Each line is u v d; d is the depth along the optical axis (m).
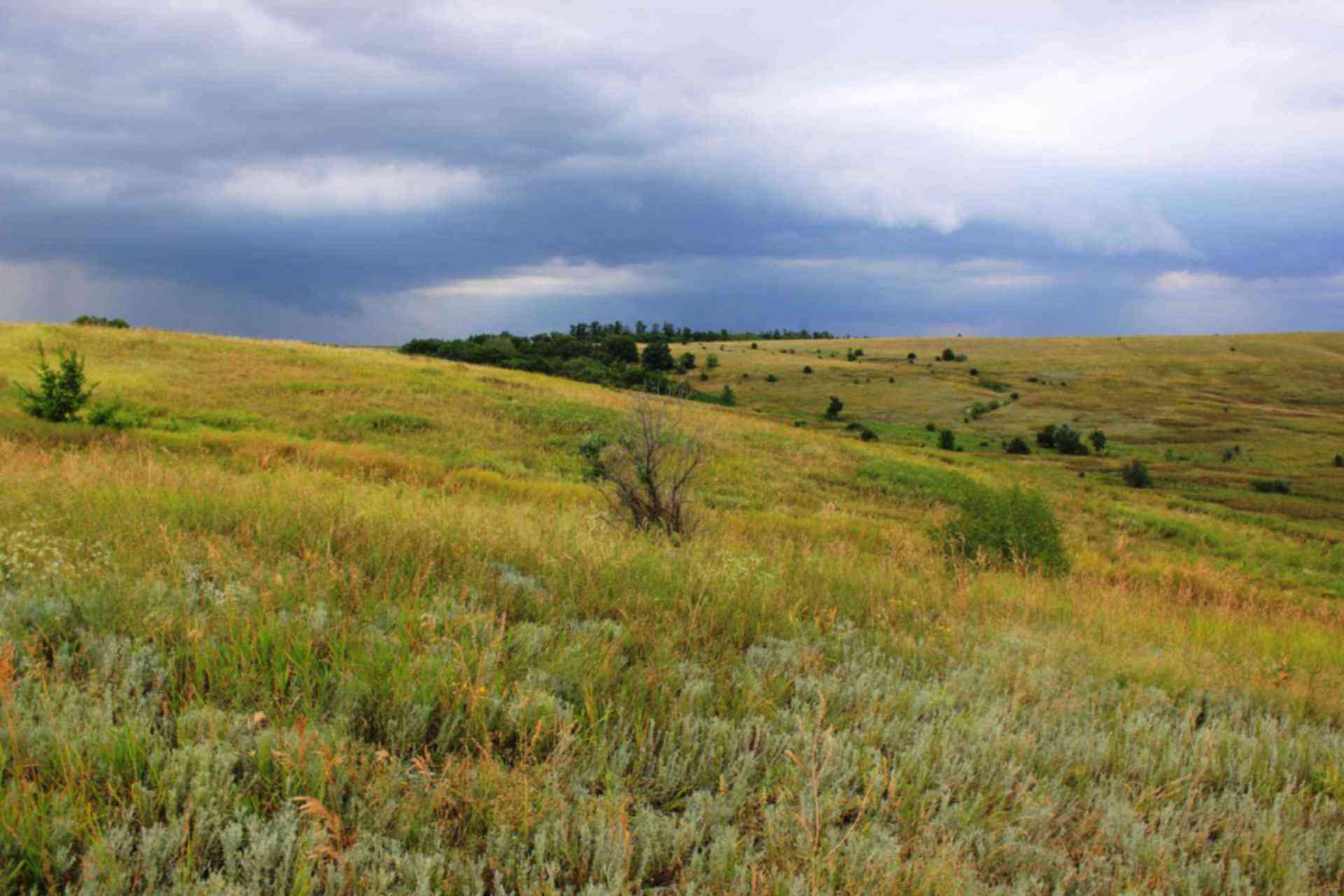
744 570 5.91
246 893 2.09
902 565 9.50
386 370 50.09
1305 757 3.94
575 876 2.45
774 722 3.49
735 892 2.34
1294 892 2.70
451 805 2.65
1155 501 48.91
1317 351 184.12
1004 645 5.26
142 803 2.37
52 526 5.29
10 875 2.07
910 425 116.56
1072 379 159.88
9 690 2.76
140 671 3.18
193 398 35.28
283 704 3.10
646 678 3.70
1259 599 17.16
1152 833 2.95
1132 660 5.42
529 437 35.09
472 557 5.50
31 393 23.48
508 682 3.52
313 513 6.20
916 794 3.00
